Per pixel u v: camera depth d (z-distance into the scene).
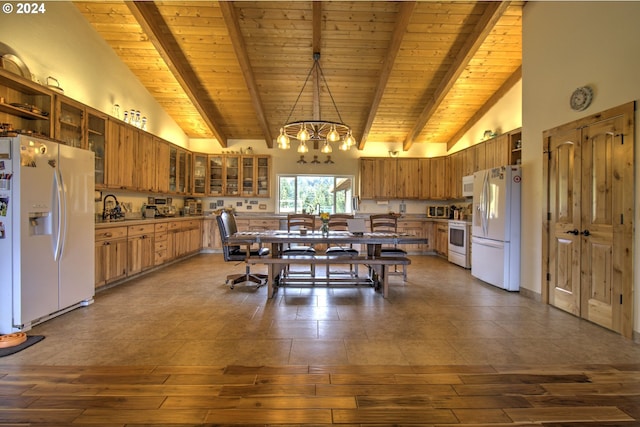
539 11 3.75
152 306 3.47
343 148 4.29
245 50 4.86
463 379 2.04
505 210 4.17
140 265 4.83
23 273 2.65
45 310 2.88
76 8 4.13
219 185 7.54
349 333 2.77
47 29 3.68
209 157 7.45
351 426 1.61
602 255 2.95
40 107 3.41
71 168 3.16
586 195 3.12
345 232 4.32
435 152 7.80
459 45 4.79
